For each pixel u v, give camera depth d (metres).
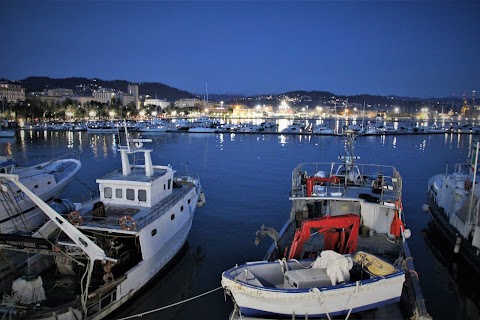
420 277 25.39
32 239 18.08
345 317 15.77
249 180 54.88
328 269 16.31
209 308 21.45
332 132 132.75
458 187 29.75
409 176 60.31
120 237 21.92
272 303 15.17
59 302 19.08
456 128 155.12
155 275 23.14
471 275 25.38
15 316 16.52
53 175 34.75
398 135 135.75
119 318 20.00
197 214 37.75
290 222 24.98
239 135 133.12
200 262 26.80
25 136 124.00
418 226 35.31
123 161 27.12
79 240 17.67
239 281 15.45
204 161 73.75
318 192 23.64
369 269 17.22
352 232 20.00
